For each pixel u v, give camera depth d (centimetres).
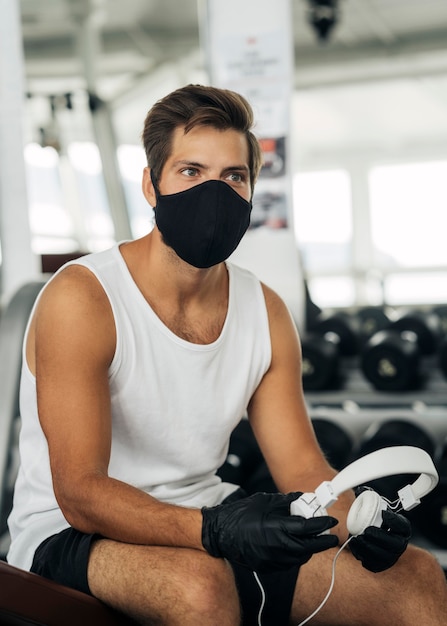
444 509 288
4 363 236
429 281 1205
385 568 138
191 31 880
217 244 148
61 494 141
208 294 160
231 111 149
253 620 154
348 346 475
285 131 411
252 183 157
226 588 130
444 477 291
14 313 240
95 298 149
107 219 916
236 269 172
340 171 1219
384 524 134
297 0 812
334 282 1237
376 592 147
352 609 150
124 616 137
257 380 169
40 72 898
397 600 146
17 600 124
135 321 152
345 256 1238
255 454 311
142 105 980
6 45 421
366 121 1137
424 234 1204
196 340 158
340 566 150
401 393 403
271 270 422
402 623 146
